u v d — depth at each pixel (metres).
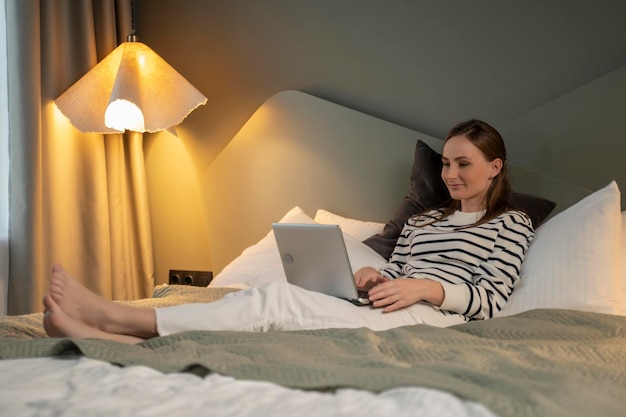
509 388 1.11
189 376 1.24
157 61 3.04
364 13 2.99
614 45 2.54
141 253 3.44
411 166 2.81
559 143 2.60
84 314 1.66
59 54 3.11
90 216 3.20
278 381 1.19
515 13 2.71
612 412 1.11
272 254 2.67
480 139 2.22
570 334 1.62
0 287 3.00
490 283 2.04
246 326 1.73
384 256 2.52
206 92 3.38
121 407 1.05
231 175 3.26
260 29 3.22
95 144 3.19
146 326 1.67
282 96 3.12
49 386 1.17
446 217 2.31
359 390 1.14
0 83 3.11
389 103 2.96
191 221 3.43
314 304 1.80
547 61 2.66
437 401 1.04
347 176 2.96
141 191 3.43
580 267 2.01
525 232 2.16
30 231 2.97
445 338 1.53
